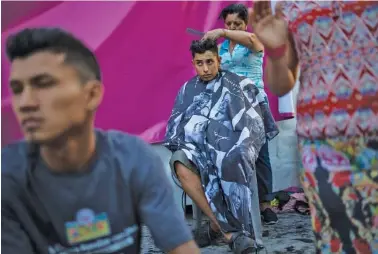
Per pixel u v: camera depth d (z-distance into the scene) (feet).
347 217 5.31
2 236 4.54
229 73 10.52
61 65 4.13
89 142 4.41
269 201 12.76
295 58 5.89
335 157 5.29
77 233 4.58
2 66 9.50
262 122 10.30
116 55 12.40
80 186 4.49
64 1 11.68
